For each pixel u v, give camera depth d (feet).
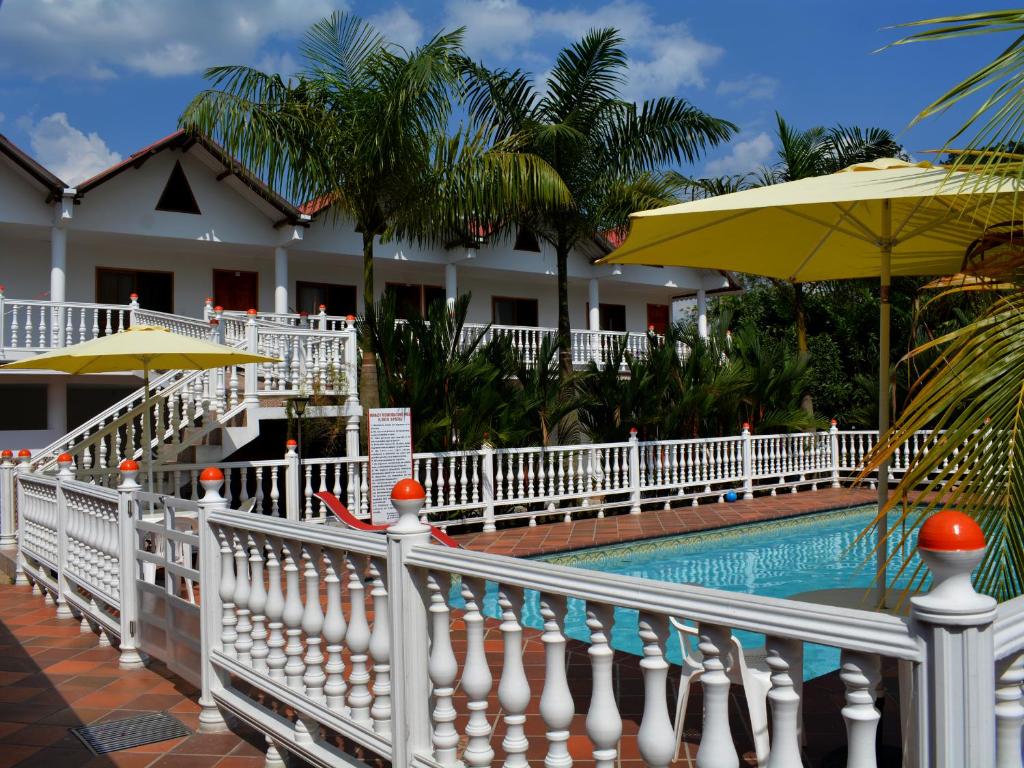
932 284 16.33
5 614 25.55
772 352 60.75
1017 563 9.71
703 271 88.38
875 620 6.05
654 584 7.72
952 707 5.49
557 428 51.47
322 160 41.83
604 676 8.36
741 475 53.36
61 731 15.56
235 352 31.07
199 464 34.76
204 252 65.77
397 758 10.70
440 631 10.33
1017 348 10.19
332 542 12.08
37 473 29.96
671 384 54.75
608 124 54.65
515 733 9.32
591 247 77.92
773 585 32.35
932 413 10.25
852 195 13.14
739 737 13.92
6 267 59.57
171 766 13.91
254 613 14.60
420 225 45.03
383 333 42.52
